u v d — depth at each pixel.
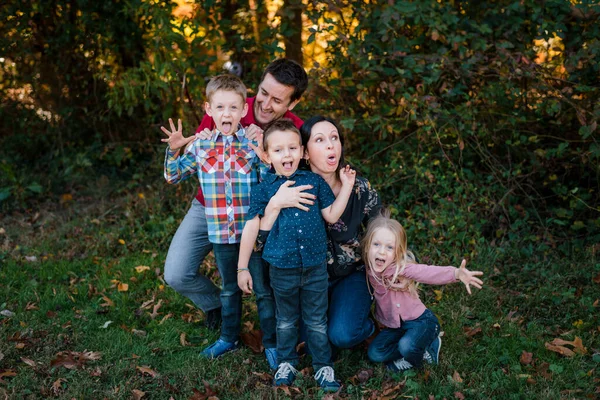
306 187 3.15
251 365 3.51
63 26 6.33
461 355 3.53
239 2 5.42
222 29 5.41
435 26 4.80
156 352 3.65
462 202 4.96
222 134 3.36
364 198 3.41
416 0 4.78
